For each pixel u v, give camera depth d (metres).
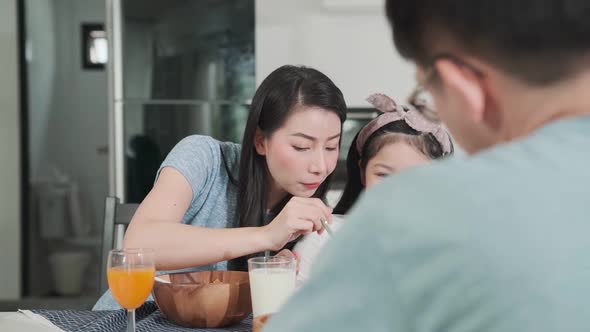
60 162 4.54
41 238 4.43
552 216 0.47
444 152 1.64
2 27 4.04
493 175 0.49
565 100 0.51
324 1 3.33
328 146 1.48
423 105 1.03
